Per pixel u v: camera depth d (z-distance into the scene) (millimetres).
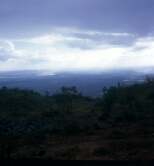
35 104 63062
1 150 31875
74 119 44469
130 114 42750
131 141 32906
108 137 35406
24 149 32781
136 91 55969
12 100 62500
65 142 34812
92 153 30438
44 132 39281
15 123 44000
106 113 45219
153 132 36281
